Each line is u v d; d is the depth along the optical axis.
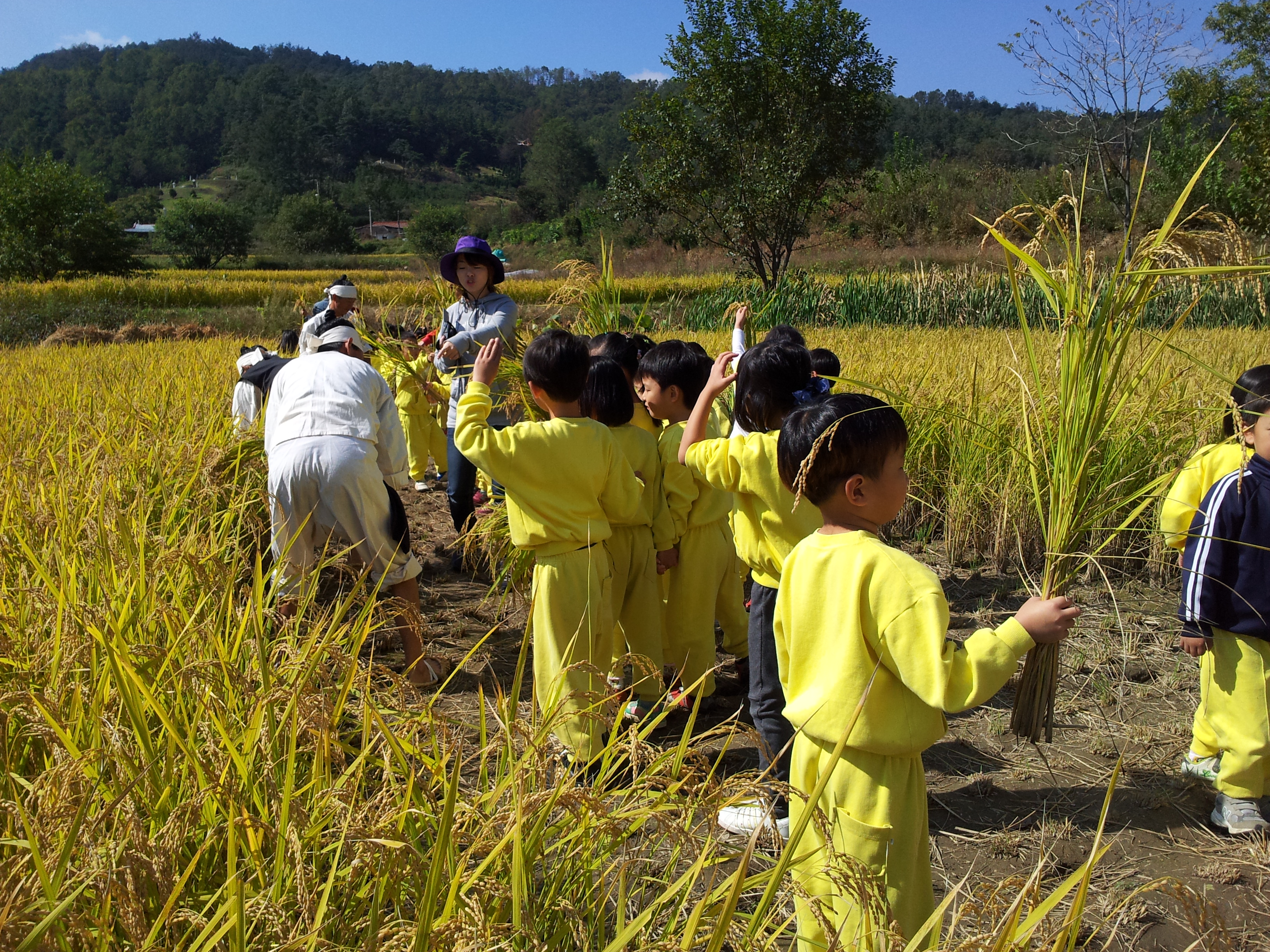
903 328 19.64
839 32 25.98
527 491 3.36
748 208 26.50
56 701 2.00
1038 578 5.85
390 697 2.24
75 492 4.05
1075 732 3.90
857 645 2.08
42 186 46.59
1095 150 13.74
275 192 138.75
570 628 3.38
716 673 4.54
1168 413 5.91
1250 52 24.47
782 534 3.08
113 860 1.55
